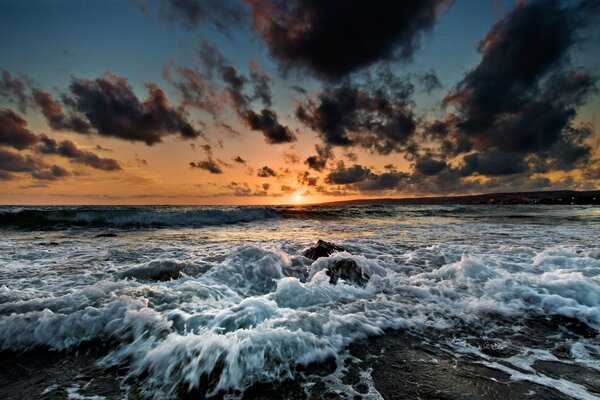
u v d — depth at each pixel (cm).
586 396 253
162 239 1149
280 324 350
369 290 514
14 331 336
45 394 257
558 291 477
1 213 1545
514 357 318
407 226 1767
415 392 259
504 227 1670
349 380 276
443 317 412
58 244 1002
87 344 331
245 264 608
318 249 740
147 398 253
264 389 264
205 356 290
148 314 366
